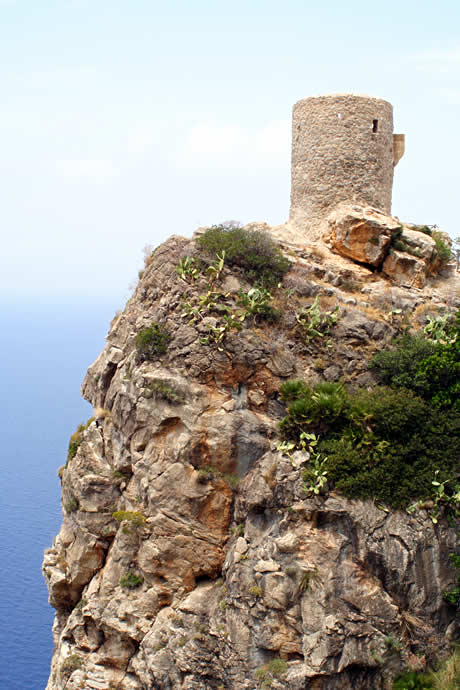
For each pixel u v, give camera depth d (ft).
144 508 96.07
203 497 92.73
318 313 98.48
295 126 118.83
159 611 94.43
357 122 113.80
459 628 86.53
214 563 93.25
